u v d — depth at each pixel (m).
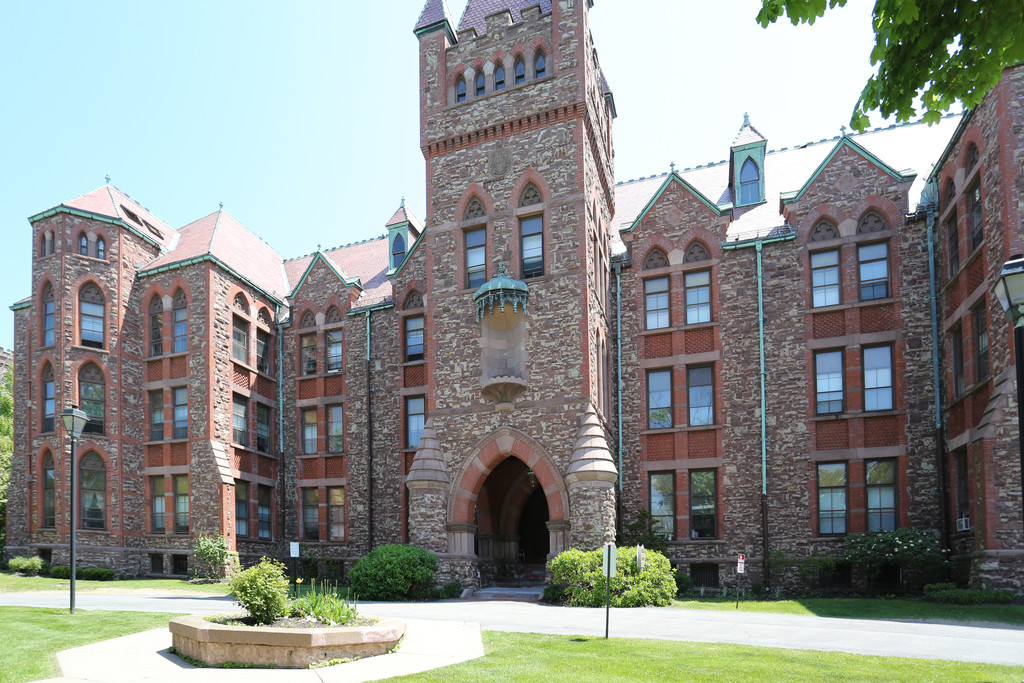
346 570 32.22
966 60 6.77
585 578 20.86
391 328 33.19
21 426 35.06
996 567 19.66
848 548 24.59
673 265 28.61
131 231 34.41
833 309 26.45
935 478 24.48
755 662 11.76
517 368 25.39
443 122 27.95
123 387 33.00
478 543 27.81
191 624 12.65
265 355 36.00
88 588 27.22
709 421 27.56
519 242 26.23
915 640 14.06
